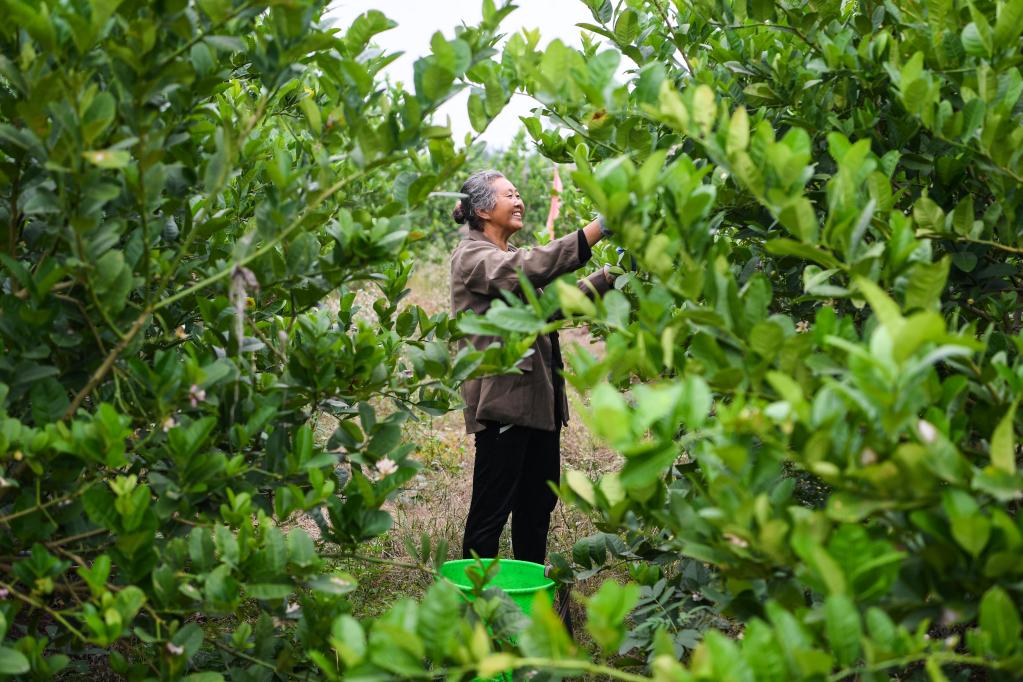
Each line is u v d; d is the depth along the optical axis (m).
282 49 1.87
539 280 3.22
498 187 3.58
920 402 1.34
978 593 1.31
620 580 3.51
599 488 1.66
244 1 1.88
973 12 1.83
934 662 1.17
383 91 1.94
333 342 2.33
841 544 1.26
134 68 1.71
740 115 1.51
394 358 2.68
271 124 3.32
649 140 2.25
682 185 1.59
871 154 1.86
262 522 1.97
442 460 5.34
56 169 1.68
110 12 1.61
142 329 2.12
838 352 1.50
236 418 2.26
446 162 2.04
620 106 1.90
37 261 2.21
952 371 2.25
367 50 2.06
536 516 3.75
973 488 1.29
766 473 1.43
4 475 2.01
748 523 1.40
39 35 1.62
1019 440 1.52
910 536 1.40
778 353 1.51
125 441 2.14
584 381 1.48
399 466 2.15
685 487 2.35
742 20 2.54
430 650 1.30
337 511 2.16
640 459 1.33
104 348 2.09
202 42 1.88
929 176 2.30
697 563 2.26
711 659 1.17
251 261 2.10
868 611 1.21
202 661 2.44
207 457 1.98
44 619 2.66
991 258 2.17
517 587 3.43
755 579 1.59
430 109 1.88
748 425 1.35
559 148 2.95
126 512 1.79
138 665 1.97
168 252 2.31
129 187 1.90
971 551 1.22
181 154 2.16
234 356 2.24
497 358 2.39
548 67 1.77
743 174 1.55
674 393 1.27
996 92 1.82
